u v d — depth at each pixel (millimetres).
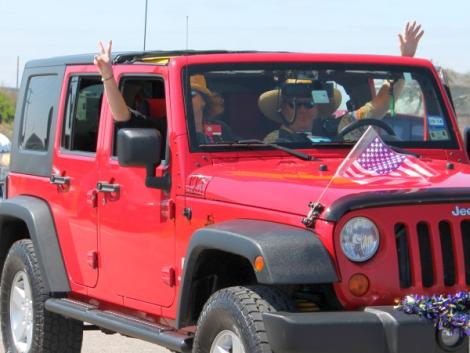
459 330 8109
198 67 10086
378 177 8969
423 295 8281
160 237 9867
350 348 7918
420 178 8977
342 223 8211
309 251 8180
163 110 10625
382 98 10648
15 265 12164
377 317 8000
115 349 13539
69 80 11852
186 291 9188
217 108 10016
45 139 12133
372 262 8297
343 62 10625
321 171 9383
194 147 9734
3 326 12461
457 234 8477
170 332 9656
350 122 10422
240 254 8383
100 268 10852
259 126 10102
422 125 10727
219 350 8648
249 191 8945
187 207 9523
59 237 11672
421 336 8008
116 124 10664
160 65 10242
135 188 10211
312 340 7855
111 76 10375
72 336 11883
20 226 12805
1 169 18797
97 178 10859
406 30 11766
